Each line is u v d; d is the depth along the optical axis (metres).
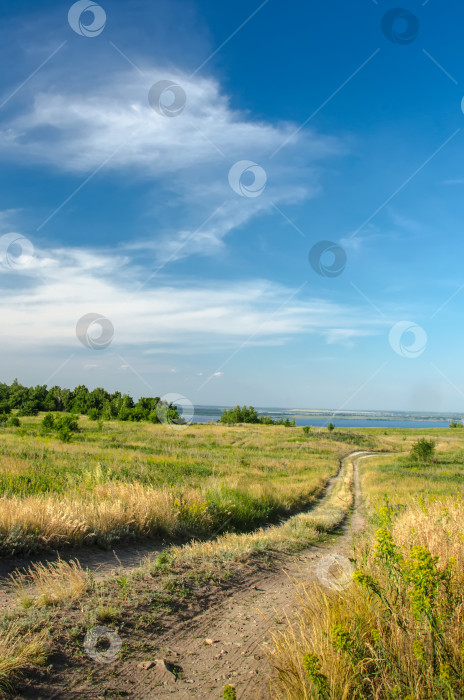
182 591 5.24
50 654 3.33
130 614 4.34
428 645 2.79
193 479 16.75
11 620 3.82
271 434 62.16
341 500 18.84
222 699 3.01
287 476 26.19
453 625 2.95
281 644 3.41
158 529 9.17
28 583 5.24
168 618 4.46
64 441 28.23
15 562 5.99
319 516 13.73
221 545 8.19
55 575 5.09
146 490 10.97
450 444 60.75
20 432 30.73
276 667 3.01
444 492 17.52
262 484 17.95
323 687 2.41
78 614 4.11
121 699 2.98
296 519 12.95
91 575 5.26
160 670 3.40
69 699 2.89
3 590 4.90
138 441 36.00
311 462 36.69
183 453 29.67
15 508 7.23
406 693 2.55
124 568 6.46
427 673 2.53
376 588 2.91
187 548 7.84
